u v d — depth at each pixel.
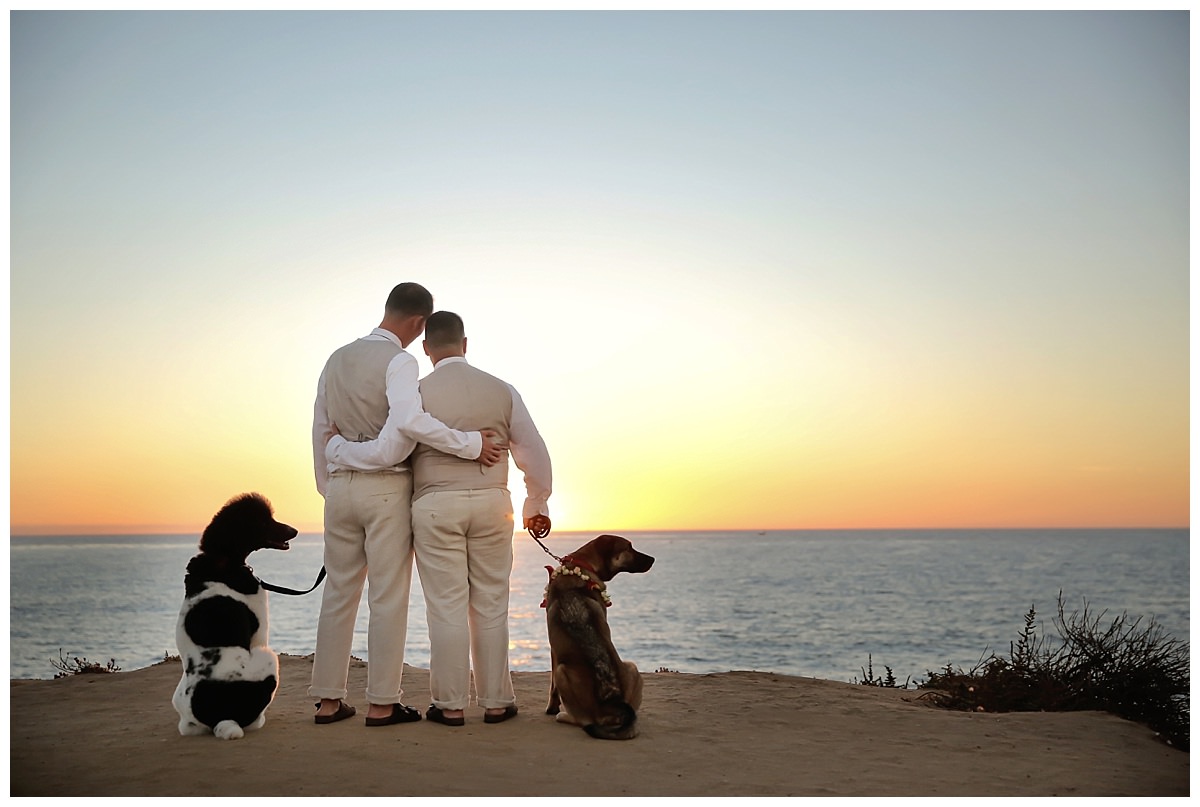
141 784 4.18
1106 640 7.76
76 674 8.08
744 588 82.88
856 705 6.47
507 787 4.22
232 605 5.08
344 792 4.08
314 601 68.69
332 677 5.36
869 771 4.72
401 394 5.16
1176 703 7.27
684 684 7.26
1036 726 5.90
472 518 5.29
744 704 6.40
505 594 5.52
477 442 5.22
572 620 5.52
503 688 5.50
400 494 5.29
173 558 181.75
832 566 124.88
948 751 5.21
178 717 5.64
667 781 4.41
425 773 4.39
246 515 5.16
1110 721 6.11
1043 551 175.50
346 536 5.34
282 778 4.27
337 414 5.38
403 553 5.32
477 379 5.45
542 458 5.62
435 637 5.32
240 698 5.01
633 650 37.81
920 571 108.94
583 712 5.35
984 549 193.62
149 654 35.94
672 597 72.38
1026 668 7.68
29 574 117.38
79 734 5.21
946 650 36.56
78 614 58.88
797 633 44.62
